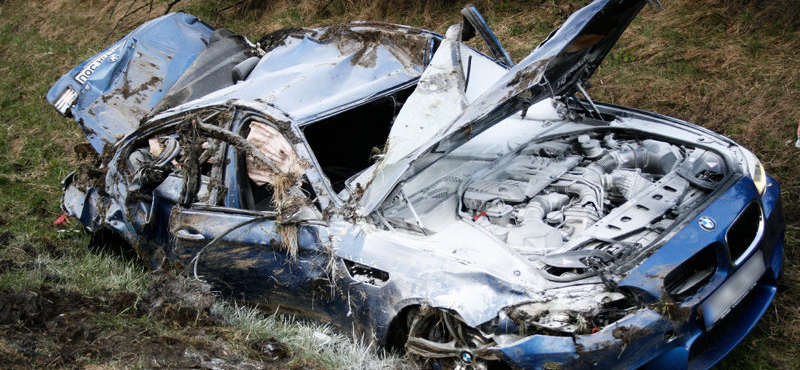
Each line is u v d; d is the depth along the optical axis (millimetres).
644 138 4688
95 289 4457
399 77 5082
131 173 4910
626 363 3178
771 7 6898
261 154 4016
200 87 5785
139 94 6195
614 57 7066
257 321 4156
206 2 10180
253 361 3707
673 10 7457
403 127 4039
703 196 3850
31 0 11656
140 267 5035
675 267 3256
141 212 4723
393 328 3699
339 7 9133
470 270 3432
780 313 4055
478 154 4688
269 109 4363
